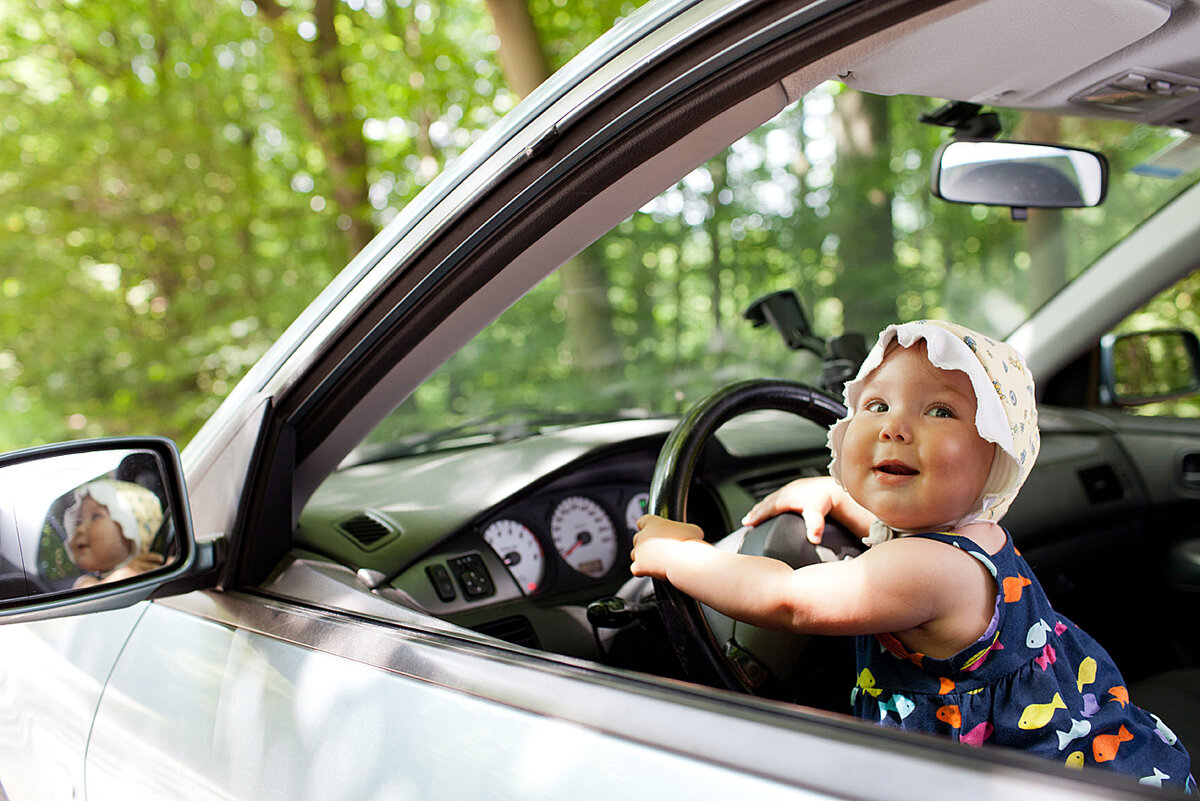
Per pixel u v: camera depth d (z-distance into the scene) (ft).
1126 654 8.21
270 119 28.22
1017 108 5.22
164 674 4.15
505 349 17.74
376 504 5.91
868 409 3.32
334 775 3.12
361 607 3.77
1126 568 8.49
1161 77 4.77
